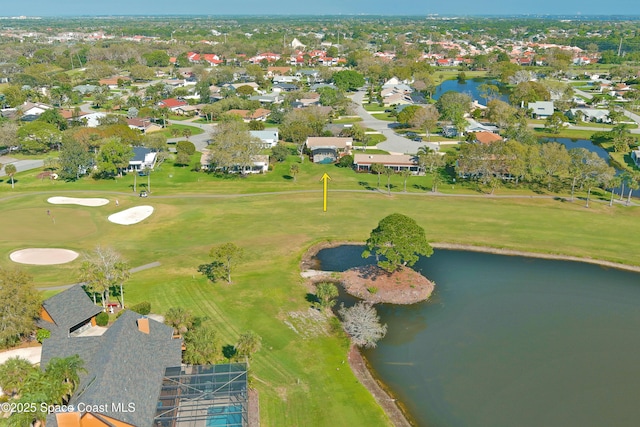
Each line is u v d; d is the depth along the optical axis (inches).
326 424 1902.1
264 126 6968.5
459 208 4165.8
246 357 2094.0
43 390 1646.2
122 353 1818.4
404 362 2315.5
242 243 3481.8
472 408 2034.9
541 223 3850.9
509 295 2903.5
